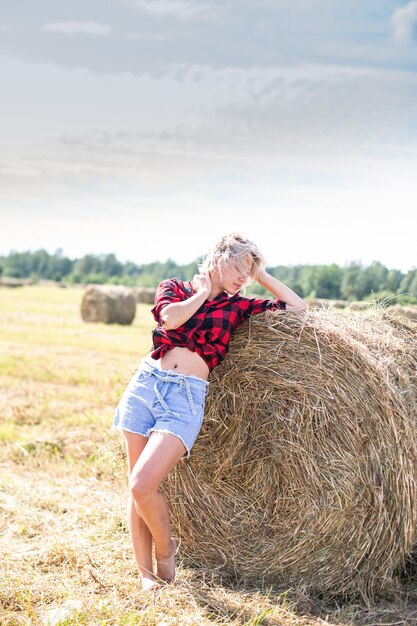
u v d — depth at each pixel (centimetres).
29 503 487
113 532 436
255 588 379
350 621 345
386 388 370
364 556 372
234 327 384
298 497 381
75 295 4131
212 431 401
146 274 9269
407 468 366
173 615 334
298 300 397
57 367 1113
